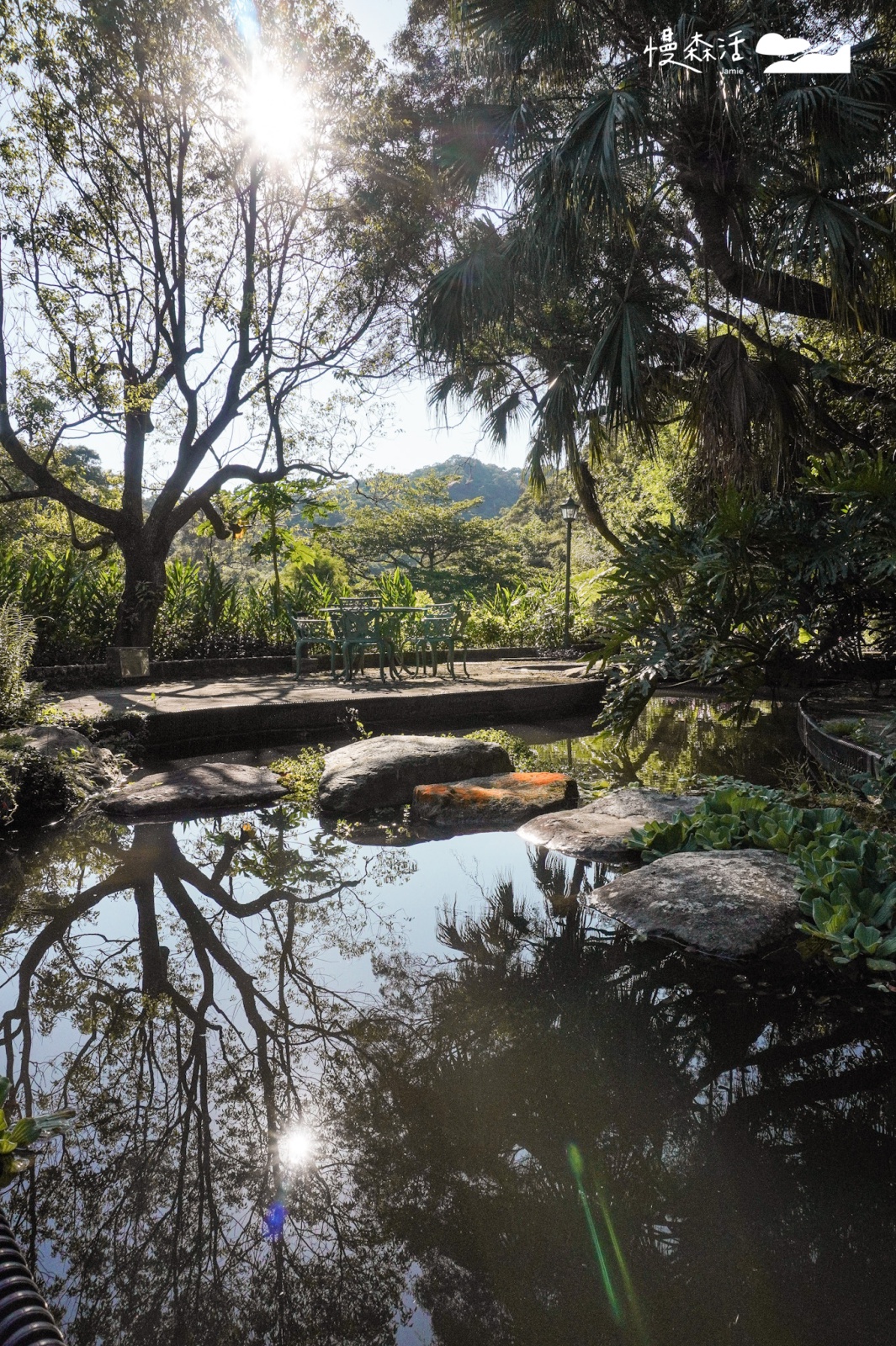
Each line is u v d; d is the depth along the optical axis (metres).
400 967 3.04
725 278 7.14
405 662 12.73
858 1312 1.46
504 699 9.05
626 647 6.35
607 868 4.13
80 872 4.17
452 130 8.23
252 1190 1.84
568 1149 1.95
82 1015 2.69
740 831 4.01
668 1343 1.39
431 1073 2.31
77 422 10.60
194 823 5.06
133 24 9.72
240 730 7.38
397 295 11.91
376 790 5.43
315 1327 1.44
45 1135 2.05
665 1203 1.76
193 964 3.09
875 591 6.05
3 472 15.67
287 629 13.08
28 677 9.09
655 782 5.80
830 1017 2.61
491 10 7.49
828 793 4.70
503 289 7.83
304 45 10.78
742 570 5.77
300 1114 2.12
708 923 3.18
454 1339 1.41
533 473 9.54
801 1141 1.97
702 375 7.36
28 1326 1.16
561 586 17.84
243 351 11.48
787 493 6.76
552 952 3.14
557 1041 2.48
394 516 38.31
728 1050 2.41
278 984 2.90
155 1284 1.56
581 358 8.61
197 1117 2.12
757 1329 1.42
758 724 8.23
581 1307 1.46
